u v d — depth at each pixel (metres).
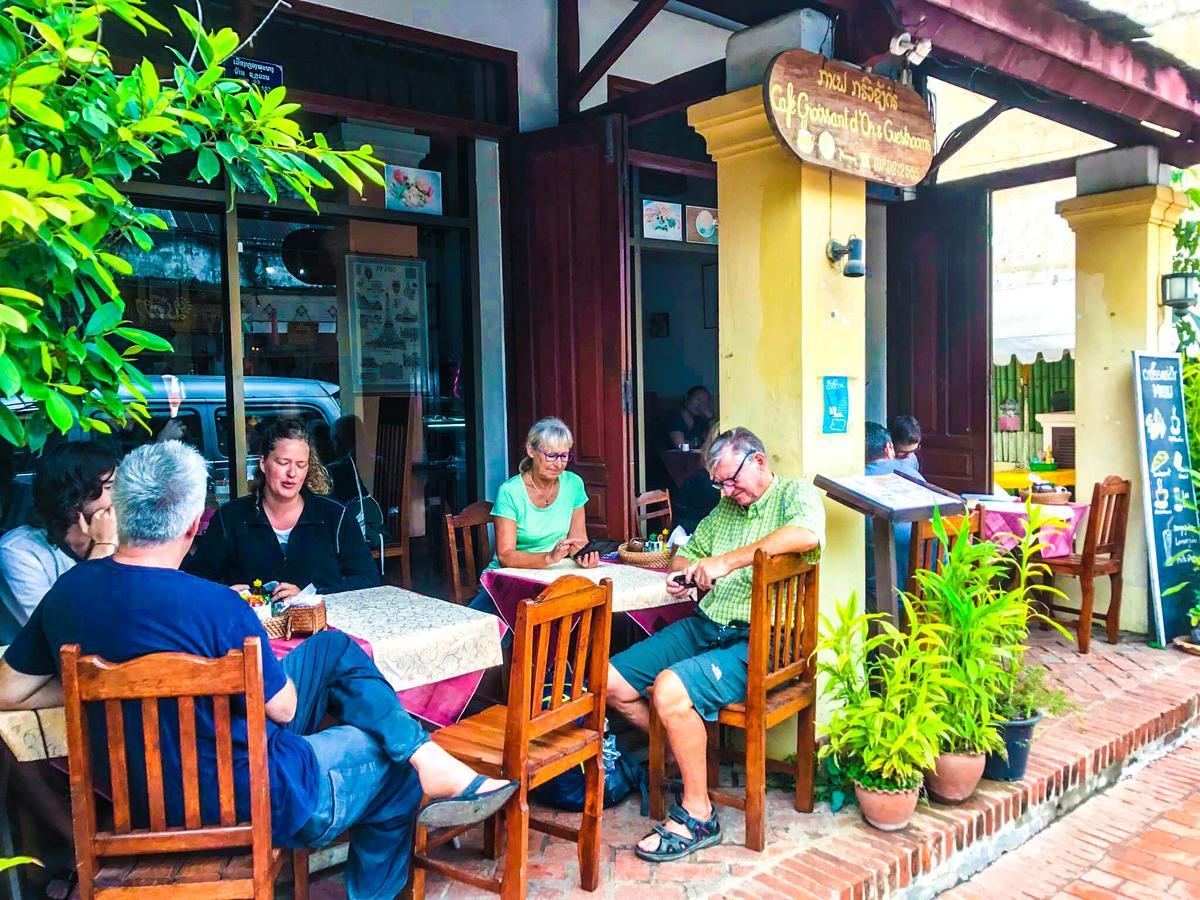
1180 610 5.46
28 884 2.61
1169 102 4.59
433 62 5.12
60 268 1.80
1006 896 3.12
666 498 5.23
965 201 6.48
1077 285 5.66
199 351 4.63
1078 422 5.68
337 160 2.23
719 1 3.56
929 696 3.20
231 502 3.46
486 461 5.50
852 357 3.69
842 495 3.38
